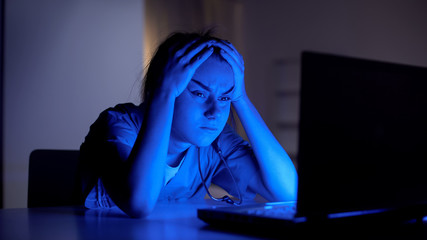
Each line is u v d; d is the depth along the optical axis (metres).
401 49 4.52
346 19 4.87
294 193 1.04
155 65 1.02
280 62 5.37
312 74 0.56
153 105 0.83
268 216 0.56
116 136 0.91
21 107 2.54
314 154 0.56
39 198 1.21
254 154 1.07
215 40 0.95
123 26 2.75
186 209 0.87
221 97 0.89
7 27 2.51
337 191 0.57
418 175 0.66
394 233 0.59
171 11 3.86
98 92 2.68
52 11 2.61
